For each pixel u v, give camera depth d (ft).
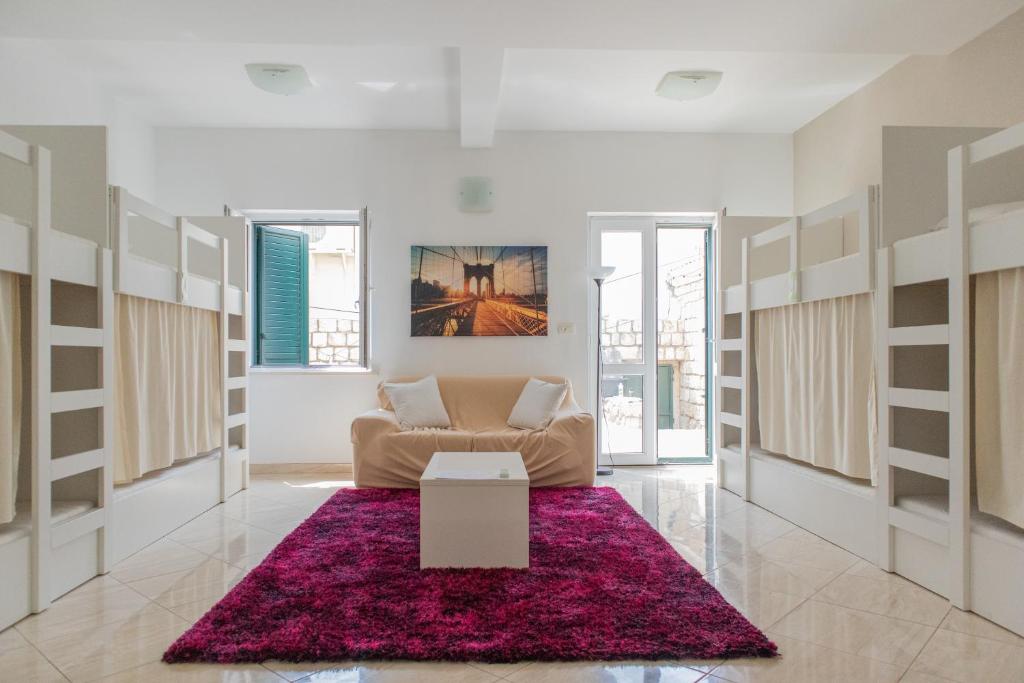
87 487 8.24
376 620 6.50
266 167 15.74
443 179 15.96
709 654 5.80
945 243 7.37
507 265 15.87
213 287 11.80
